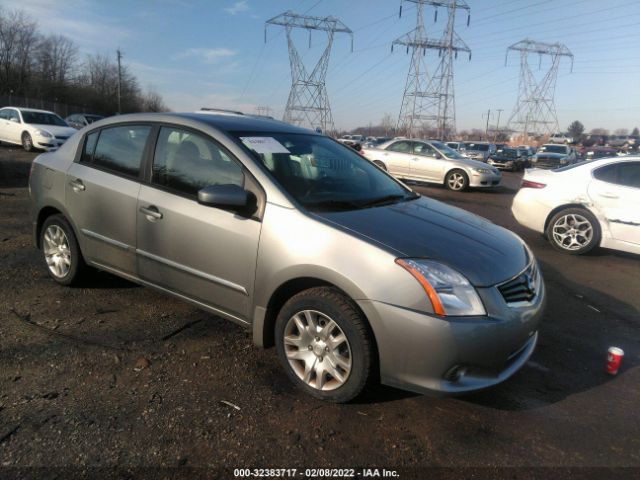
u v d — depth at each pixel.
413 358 2.50
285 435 2.51
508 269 2.80
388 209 3.22
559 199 6.92
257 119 3.86
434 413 2.76
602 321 4.34
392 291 2.51
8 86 53.78
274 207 2.91
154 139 3.57
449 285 2.52
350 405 2.79
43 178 4.27
